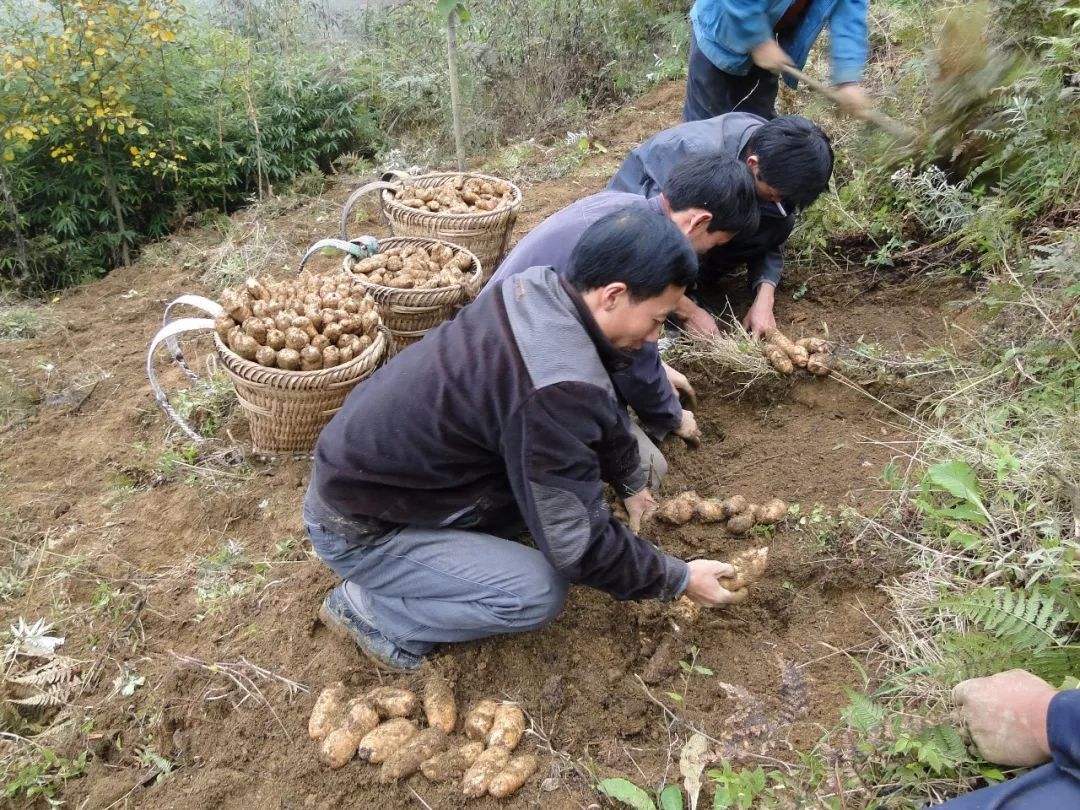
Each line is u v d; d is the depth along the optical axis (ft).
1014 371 9.52
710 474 9.99
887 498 8.97
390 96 25.44
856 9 11.58
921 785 6.01
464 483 6.75
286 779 7.03
